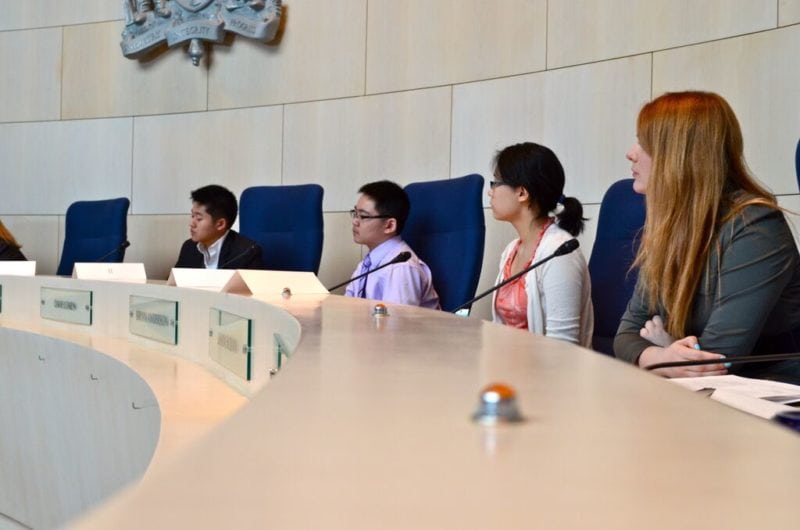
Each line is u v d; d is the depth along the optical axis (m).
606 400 0.43
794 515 0.23
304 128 4.54
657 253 1.61
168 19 4.84
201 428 1.34
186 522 0.22
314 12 4.53
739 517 0.23
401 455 0.30
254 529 0.22
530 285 2.24
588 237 3.56
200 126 4.87
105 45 5.18
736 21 3.14
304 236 3.48
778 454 0.31
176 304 2.04
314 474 0.28
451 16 4.08
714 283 1.56
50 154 5.29
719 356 1.43
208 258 3.68
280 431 0.35
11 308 2.91
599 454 0.31
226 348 1.72
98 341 2.29
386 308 1.29
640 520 0.23
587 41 3.60
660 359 1.50
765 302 1.51
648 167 1.70
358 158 4.36
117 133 5.12
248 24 4.61
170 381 1.72
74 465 2.20
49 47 5.32
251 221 3.65
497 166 2.36
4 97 5.40
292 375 0.54
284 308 1.35
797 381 1.50
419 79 4.17
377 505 0.24
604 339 2.41
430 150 4.12
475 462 0.30
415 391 0.47
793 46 2.98
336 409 0.41
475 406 0.42
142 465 1.68
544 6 3.75
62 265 4.41
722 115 1.58
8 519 2.50
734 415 0.39
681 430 0.35
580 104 3.62
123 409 1.90
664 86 3.36
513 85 3.85
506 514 0.23
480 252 2.78
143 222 5.02
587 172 3.59
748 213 1.54
